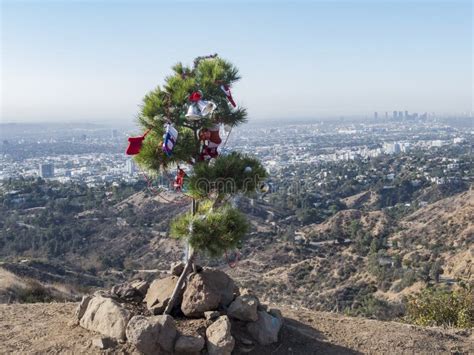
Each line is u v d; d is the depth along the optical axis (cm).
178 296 590
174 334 526
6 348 550
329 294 3512
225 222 537
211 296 575
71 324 598
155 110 555
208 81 567
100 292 638
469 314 859
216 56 597
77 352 527
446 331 689
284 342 583
